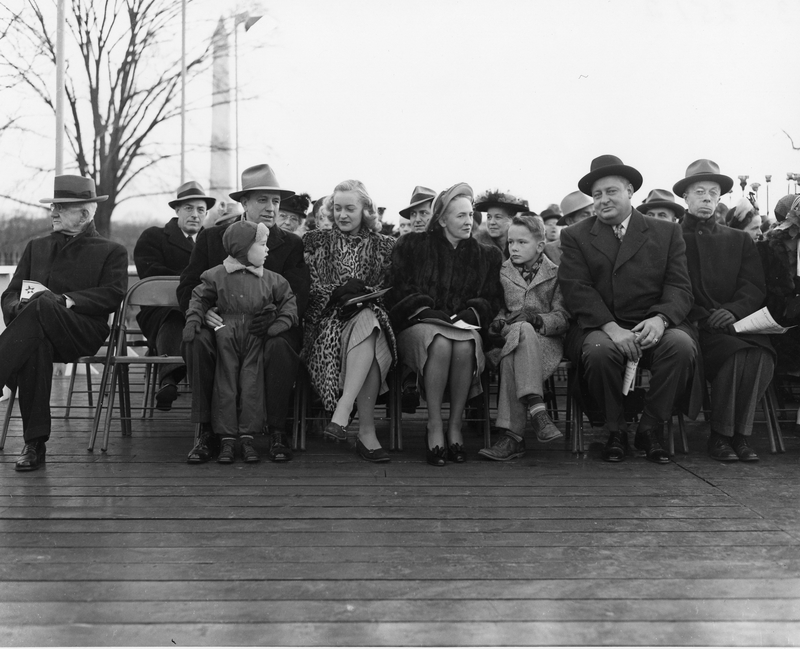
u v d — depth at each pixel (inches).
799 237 191.8
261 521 131.8
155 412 231.1
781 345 191.6
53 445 185.9
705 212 194.9
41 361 165.9
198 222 245.9
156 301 197.9
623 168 184.9
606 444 177.5
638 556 117.3
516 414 177.6
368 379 175.2
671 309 177.6
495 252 188.9
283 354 173.9
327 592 104.3
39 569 111.3
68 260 186.1
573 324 189.2
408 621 96.2
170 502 141.6
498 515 135.7
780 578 109.3
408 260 184.7
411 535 125.7
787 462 174.9
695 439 199.2
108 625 94.8
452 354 174.7
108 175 705.6
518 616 97.7
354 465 170.2
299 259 189.3
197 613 98.1
